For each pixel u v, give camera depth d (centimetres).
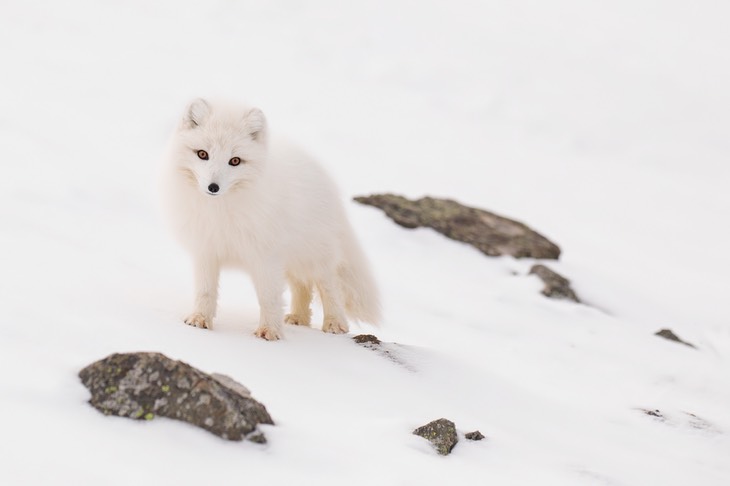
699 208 3105
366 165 2878
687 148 4469
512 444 751
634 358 1248
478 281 1547
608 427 925
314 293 1070
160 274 1161
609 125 4716
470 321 1333
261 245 888
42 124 2317
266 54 5147
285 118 3697
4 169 1666
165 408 605
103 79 3538
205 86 4066
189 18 5528
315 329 1015
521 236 1767
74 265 973
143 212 1628
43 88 3041
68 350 681
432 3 6938
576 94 5278
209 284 895
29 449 538
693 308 1691
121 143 2355
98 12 5066
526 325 1338
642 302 1625
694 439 949
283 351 848
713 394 1151
